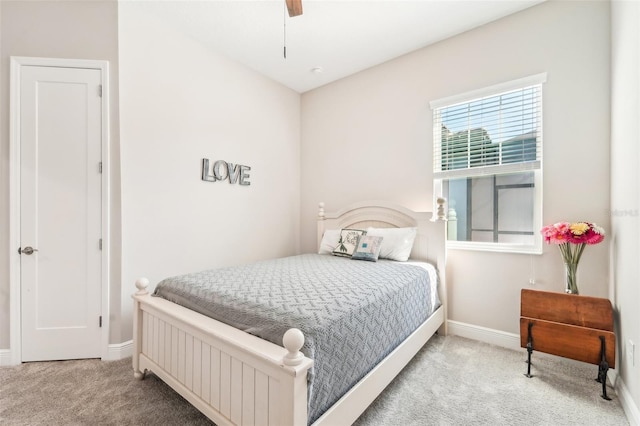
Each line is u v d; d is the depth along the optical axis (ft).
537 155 7.94
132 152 7.92
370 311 5.17
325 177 12.52
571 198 7.36
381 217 10.55
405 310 6.46
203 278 6.48
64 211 7.34
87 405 5.60
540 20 7.79
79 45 7.43
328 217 11.96
